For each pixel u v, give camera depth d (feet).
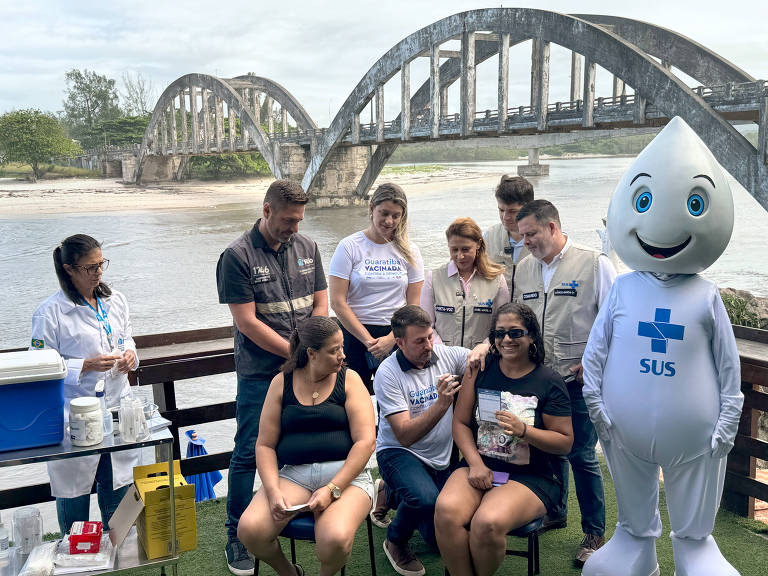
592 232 96.07
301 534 9.59
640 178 8.91
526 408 9.89
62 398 9.35
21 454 9.03
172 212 150.30
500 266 12.24
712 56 93.09
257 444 10.22
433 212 132.77
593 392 9.62
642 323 9.09
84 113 422.41
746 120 70.13
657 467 9.49
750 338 13.93
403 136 121.39
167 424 10.05
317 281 11.96
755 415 12.71
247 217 136.98
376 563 11.28
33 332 10.69
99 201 180.14
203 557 11.67
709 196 8.52
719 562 9.38
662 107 70.95
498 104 98.32
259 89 187.93
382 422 11.28
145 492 9.71
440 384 10.16
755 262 72.79
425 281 12.60
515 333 9.84
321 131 146.00
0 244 99.30
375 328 12.69
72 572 9.40
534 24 90.07
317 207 153.38
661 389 8.92
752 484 12.56
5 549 10.19
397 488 10.53
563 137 106.42
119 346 11.27
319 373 9.96
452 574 9.70
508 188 12.45
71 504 11.13
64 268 10.71
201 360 13.41
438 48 110.83
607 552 10.08
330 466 10.00
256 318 11.05
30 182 263.70
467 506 9.54
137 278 68.95
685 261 8.72
